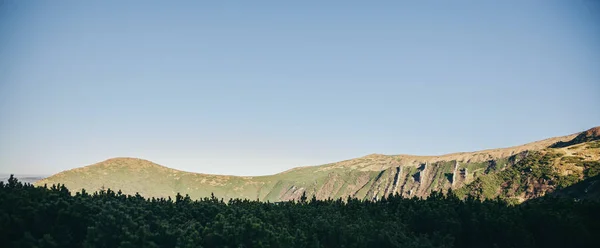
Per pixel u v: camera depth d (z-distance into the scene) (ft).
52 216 319.88
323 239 339.16
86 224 320.91
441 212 372.17
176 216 381.81
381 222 355.15
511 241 338.54
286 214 395.34
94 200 389.19
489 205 394.93
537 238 345.51
